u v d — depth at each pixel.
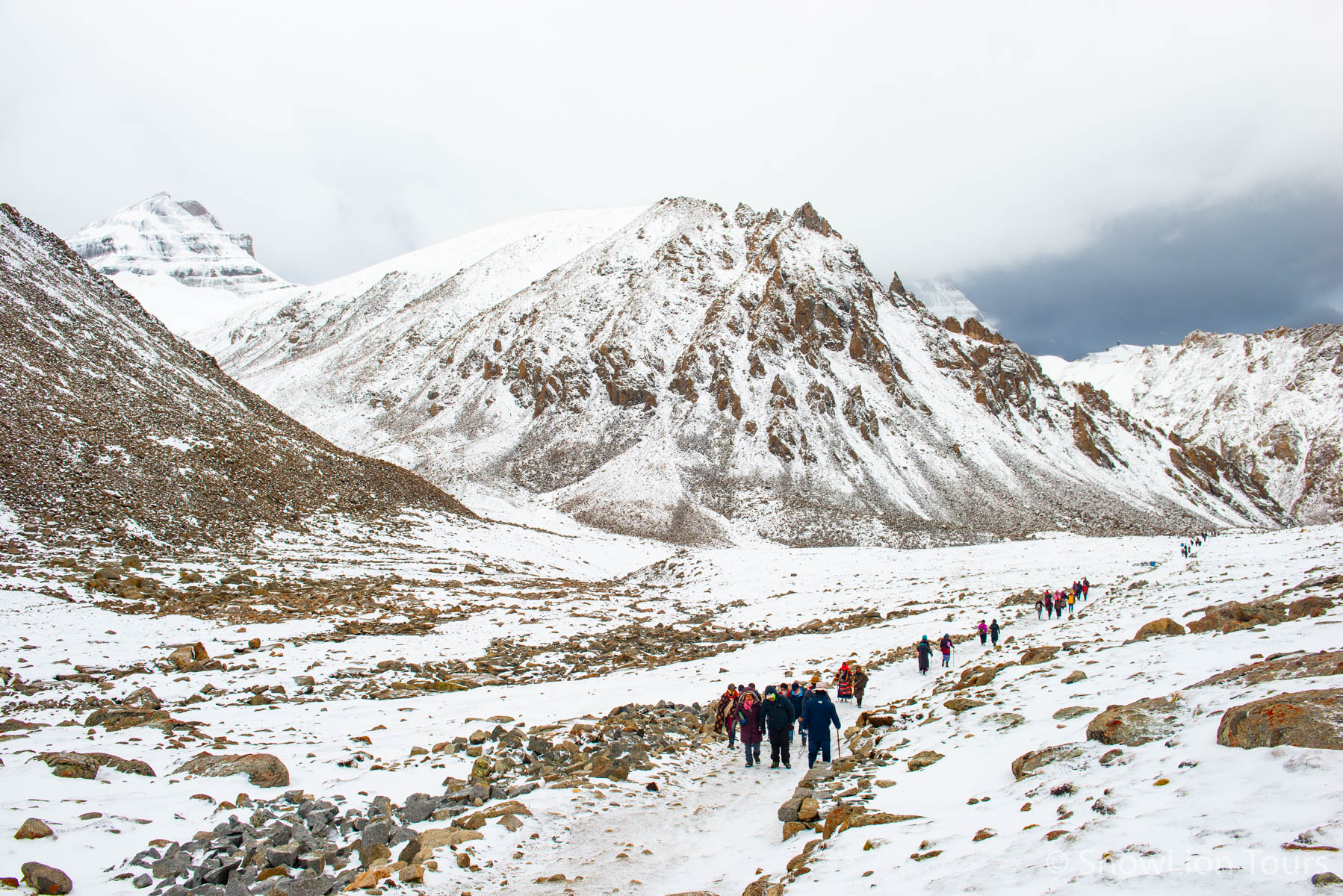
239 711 20.30
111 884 8.07
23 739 14.47
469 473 154.88
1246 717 7.63
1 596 31.27
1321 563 33.66
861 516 128.88
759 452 149.38
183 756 13.94
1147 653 15.23
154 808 10.50
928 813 8.93
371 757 14.98
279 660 28.34
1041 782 8.77
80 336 62.41
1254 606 17.94
